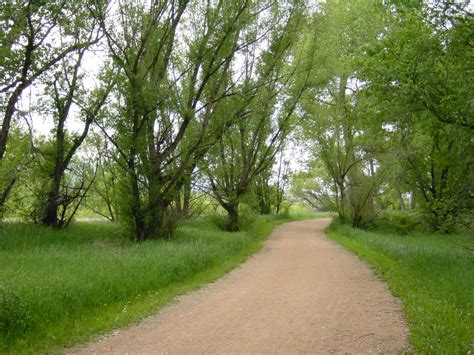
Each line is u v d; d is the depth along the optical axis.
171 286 10.45
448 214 14.45
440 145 14.18
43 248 14.02
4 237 15.88
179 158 19.61
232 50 19.00
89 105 18.33
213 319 7.84
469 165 13.60
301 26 21.72
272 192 44.16
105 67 18.03
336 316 7.94
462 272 10.41
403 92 11.62
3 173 16.14
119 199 19.20
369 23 23.62
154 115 17.80
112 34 17.31
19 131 18.89
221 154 25.89
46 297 7.45
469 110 11.10
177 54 19.77
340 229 26.45
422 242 21.11
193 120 20.12
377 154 26.72
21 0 15.62
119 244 16.94
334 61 23.80
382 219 30.16
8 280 8.16
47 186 19.95
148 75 18.30
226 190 26.84
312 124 29.78
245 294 9.91
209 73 18.45
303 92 25.52
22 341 6.36
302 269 13.40
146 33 17.41
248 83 21.14
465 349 6.00
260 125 25.11
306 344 6.46
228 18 18.28
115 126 17.45
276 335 6.88
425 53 11.55
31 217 20.25
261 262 15.17
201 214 32.22
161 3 17.88
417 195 31.02
